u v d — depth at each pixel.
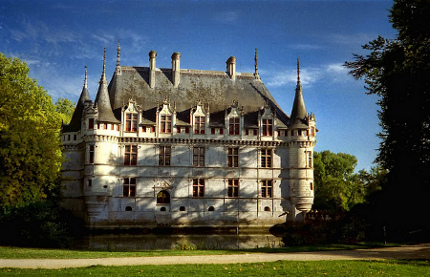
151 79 63.81
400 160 36.34
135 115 59.47
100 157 56.69
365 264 25.22
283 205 61.78
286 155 62.97
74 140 62.62
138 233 57.34
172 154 59.84
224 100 64.62
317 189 87.50
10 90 41.25
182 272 22.55
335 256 29.44
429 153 34.88
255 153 62.03
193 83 65.38
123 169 58.25
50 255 29.61
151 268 23.70
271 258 28.34
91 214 56.41
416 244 37.25
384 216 40.31
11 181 38.16
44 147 40.66
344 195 80.94
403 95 34.66
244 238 57.03
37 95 63.16
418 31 32.84
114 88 62.22
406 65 32.53
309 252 32.03
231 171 61.09
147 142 59.31
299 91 64.50
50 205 45.50
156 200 58.59
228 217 60.06
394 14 34.12
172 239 54.91
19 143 37.88
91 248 42.28
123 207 57.59
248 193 61.06
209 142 60.84
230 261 26.97
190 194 59.47
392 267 24.12
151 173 58.94
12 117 39.56
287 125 63.78
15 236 41.22
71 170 62.12
